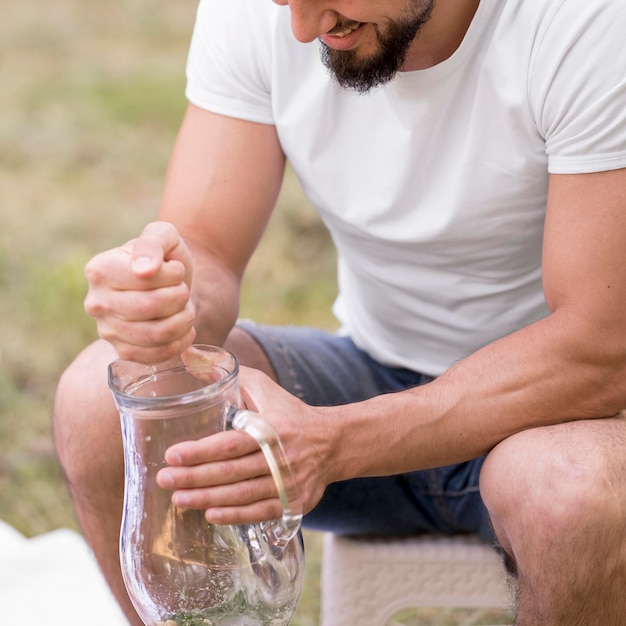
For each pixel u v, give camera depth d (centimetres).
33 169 676
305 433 205
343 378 269
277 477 177
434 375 266
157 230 197
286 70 244
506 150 229
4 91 806
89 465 229
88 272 191
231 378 186
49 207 620
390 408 215
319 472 209
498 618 333
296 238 554
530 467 202
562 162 216
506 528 206
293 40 243
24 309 511
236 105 252
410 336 266
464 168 233
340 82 222
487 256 244
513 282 248
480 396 215
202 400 182
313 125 245
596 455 199
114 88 807
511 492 203
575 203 214
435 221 239
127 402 182
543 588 199
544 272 221
